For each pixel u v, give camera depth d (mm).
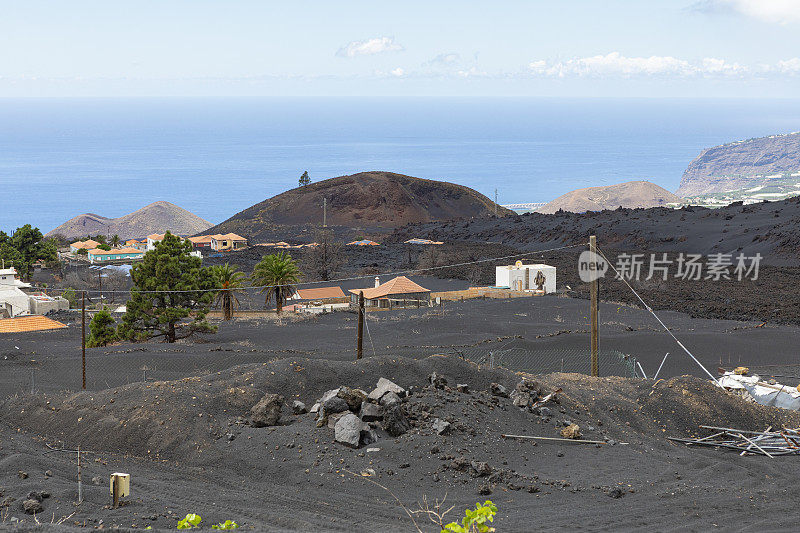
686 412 28625
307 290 99250
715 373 45438
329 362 27984
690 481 21641
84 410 26000
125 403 25688
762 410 29484
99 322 58250
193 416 24188
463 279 114312
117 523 16281
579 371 44375
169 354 44875
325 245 125125
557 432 25438
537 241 165250
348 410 24359
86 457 22594
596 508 18703
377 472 20812
